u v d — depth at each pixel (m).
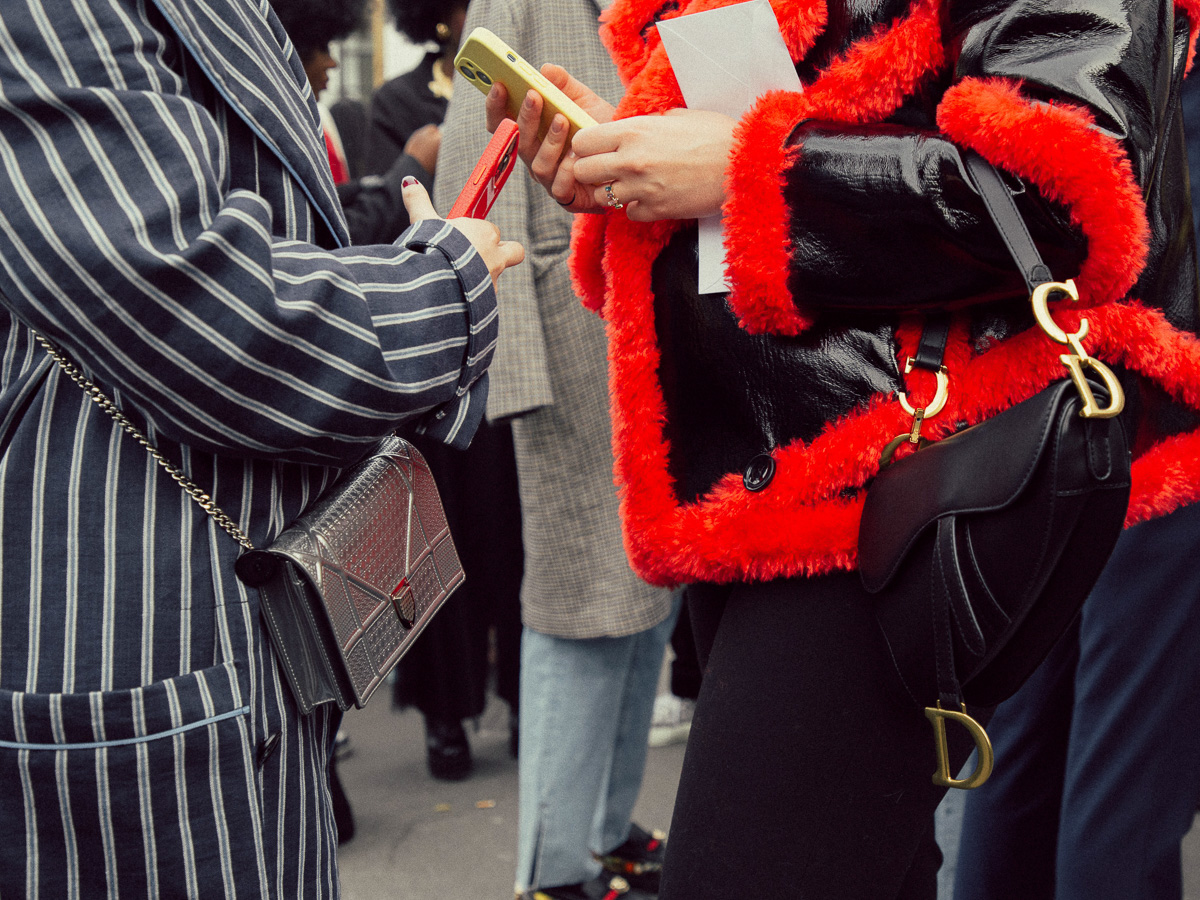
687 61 1.01
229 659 0.84
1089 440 0.77
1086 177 0.78
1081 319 0.83
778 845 1.00
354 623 0.89
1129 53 0.81
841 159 0.89
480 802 2.82
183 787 0.82
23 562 0.81
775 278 0.93
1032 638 0.84
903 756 0.98
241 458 0.85
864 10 0.96
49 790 0.80
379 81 8.26
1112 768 1.58
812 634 0.99
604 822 2.24
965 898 1.71
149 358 0.76
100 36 0.76
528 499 2.11
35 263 0.73
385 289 0.87
